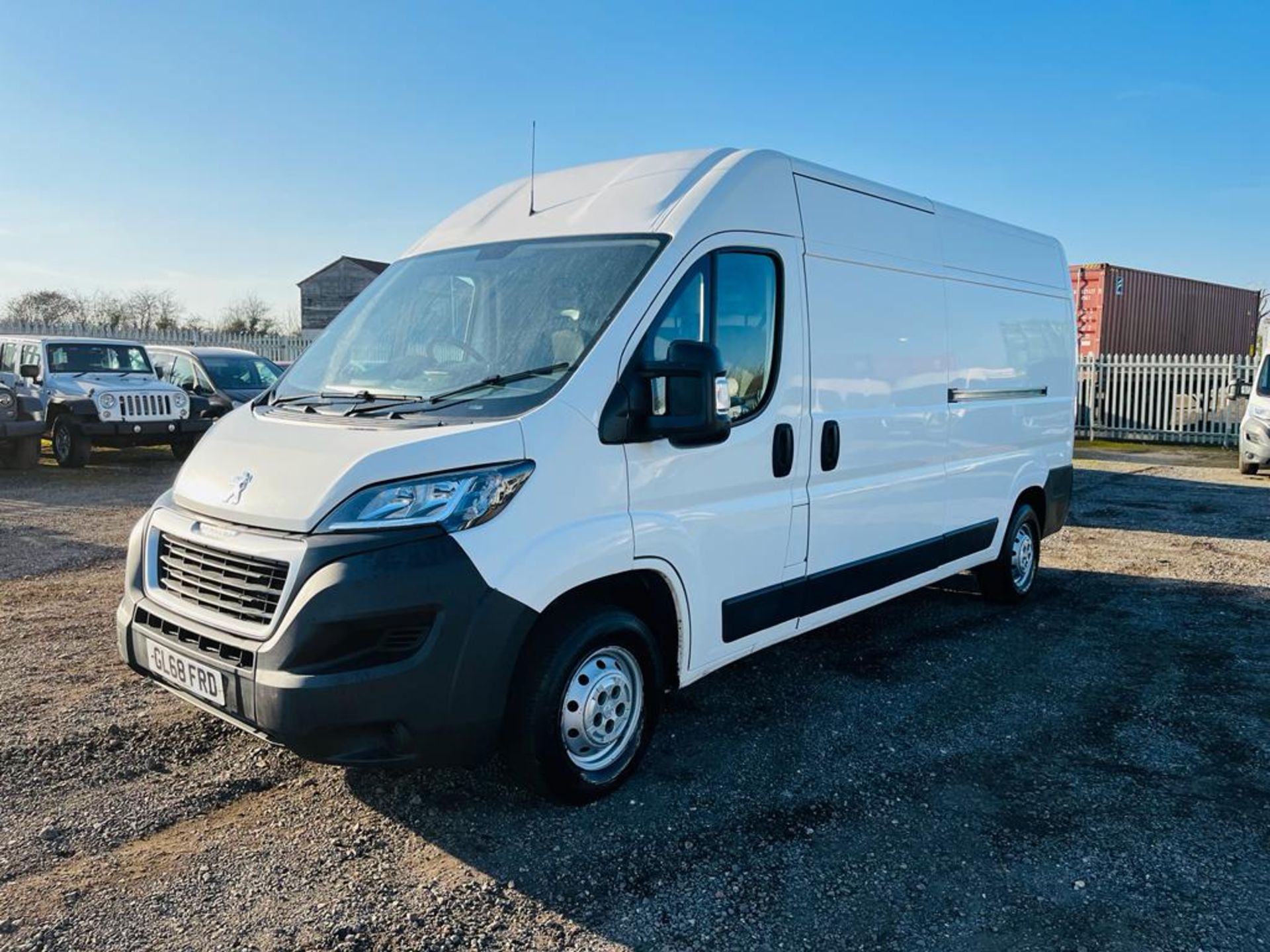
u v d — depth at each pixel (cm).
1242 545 915
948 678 523
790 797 380
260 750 408
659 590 387
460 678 312
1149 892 316
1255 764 417
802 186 449
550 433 334
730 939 288
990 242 616
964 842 347
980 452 604
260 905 299
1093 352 2047
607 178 432
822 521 464
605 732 369
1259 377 1441
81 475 1335
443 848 335
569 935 288
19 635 564
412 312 418
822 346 456
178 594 349
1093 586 745
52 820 347
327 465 321
